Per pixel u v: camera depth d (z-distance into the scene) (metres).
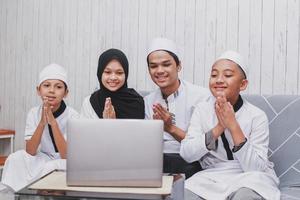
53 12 3.17
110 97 2.44
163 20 2.89
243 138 1.87
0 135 3.20
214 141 1.94
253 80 2.71
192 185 1.90
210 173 1.98
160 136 1.38
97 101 2.45
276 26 2.65
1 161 3.03
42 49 3.21
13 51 3.30
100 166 1.38
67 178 1.39
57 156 2.43
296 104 2.31
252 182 1.77
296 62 2.62
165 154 2.29
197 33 2.82
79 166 1.38
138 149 1.38
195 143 1.97
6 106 3.35
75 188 1.37
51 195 1.32
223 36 2.76
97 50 3.06
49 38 3.19
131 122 1.38
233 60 2.04
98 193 1.32
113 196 1.30
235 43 2.74
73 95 3.13
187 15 2.83
